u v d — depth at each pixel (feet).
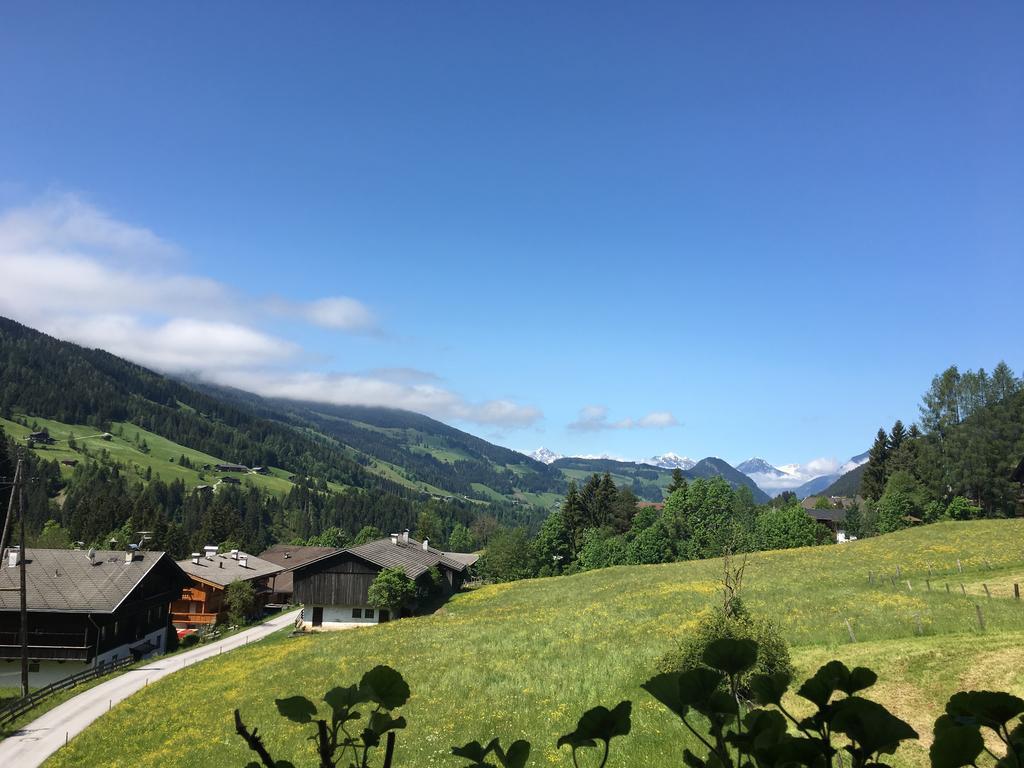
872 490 401.08
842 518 380.99
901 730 7.91
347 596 207.10
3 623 159.33
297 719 9.04
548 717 72.74
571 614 144.97
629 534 380.17
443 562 262.06
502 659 104.22
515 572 347.36
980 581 131.34
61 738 104.53
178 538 385.09
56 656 158.20
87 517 418.10
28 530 345.31
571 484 411.34
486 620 155.94
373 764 63.52
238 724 8.61
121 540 364.79
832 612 107.24
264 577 265.34
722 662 9.04
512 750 9.20
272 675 118.11
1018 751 7.78
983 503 297.53
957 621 94.53
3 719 114.52
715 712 8.90
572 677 87.76
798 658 84.28
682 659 69.10
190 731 90.79
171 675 140.97
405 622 182.80
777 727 8.68
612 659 94.02
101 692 134.72
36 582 169.58
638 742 60.34
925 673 73.61
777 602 120.88
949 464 298.15
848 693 8.84
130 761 83.87
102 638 165.99
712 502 344.49
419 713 78.89
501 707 78.59
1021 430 290.15
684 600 142.72
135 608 176.55
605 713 8.91
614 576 233.76
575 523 400.26
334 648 138.10
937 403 319.27
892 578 142.61
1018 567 141.79
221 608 240.94
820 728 8.54
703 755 56.18
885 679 73.97
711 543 313.73
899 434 414.21
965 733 7.63
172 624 219.20
